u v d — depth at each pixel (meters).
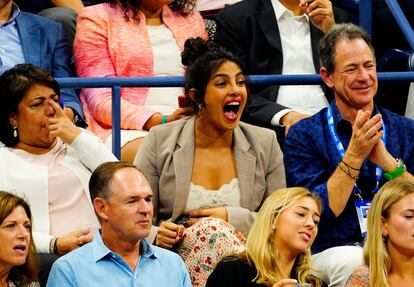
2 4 18.23
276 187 15.67
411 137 15.88
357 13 20.25
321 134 15.77
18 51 18.14
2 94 14.92
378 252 13.55
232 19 18.75
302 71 18.64
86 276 13.00
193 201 15.30
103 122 17.78
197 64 15.52
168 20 18.77
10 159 14.97
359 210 15.21
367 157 15.26
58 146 15.33
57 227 14.90
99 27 18.23
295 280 12.74
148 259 13.37
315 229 13.55
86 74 18.16
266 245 13.34
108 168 13.24
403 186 13.60
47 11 19.44
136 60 18.23
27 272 13.21
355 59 15.43
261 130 15.89
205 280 14.21
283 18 18.77
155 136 15.57
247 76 15.91
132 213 13.02
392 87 19.92
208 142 15.59
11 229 12.96
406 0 20.75
